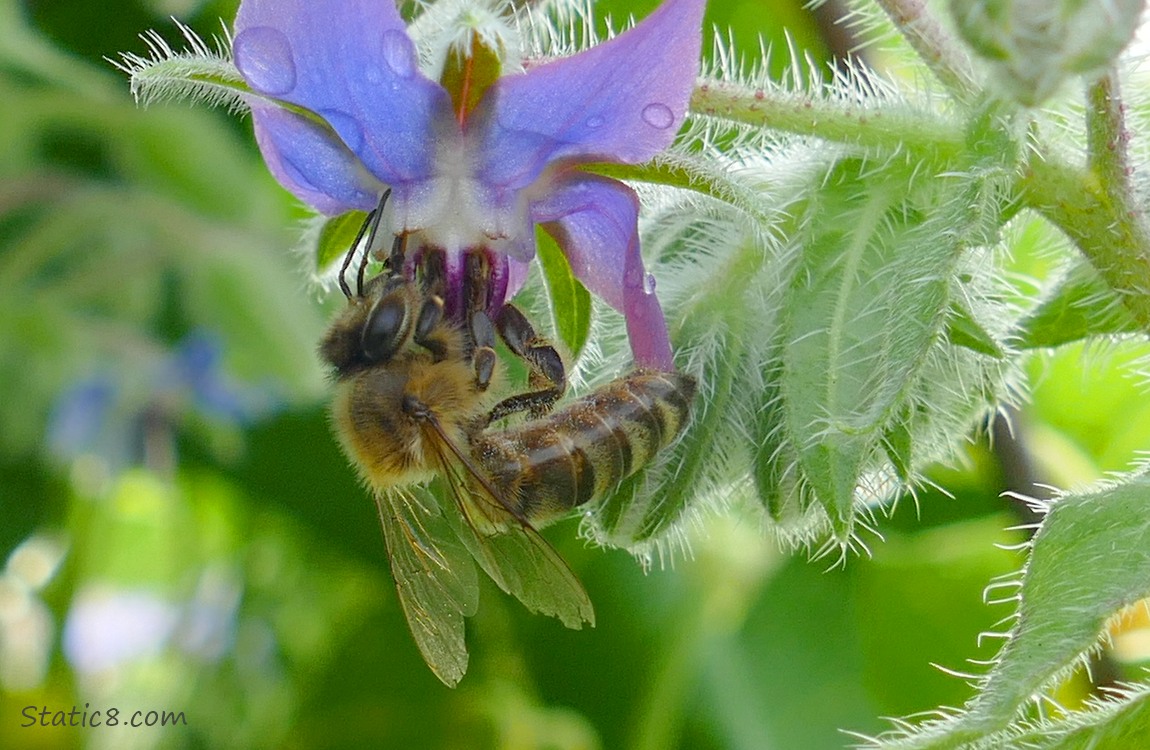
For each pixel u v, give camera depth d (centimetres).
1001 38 9
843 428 9
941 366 10
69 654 15
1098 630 9
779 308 10
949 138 10
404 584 10
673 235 10
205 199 14
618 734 13
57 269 14
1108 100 10
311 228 10
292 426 13
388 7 9
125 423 14
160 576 17
